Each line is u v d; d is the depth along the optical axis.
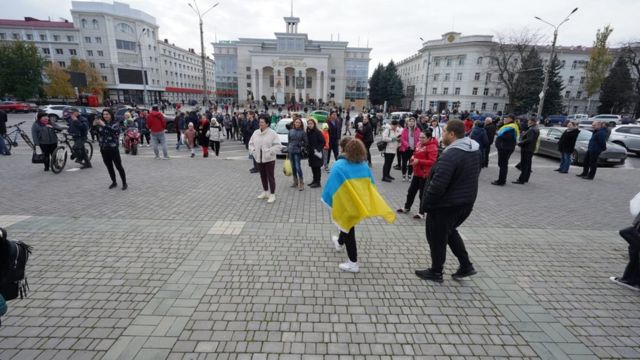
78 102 42.62
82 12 60.97
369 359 2.45
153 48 72.81
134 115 19.34
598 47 47.09
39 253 3.98
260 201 6.44
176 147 14.78
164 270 3.64
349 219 3.53
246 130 13.88
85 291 3.21
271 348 2.52
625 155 11.87
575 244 4.70
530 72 44.09
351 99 85.81
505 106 55.53
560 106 46.75
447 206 3.23
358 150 3.53
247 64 83.12
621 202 7.01
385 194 7.33
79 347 2.48
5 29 61.47
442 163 3.14
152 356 2.40
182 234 4.65
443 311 3.05
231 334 2.66
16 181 7.58
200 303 3.06
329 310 3.01
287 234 4.75
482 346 2.62
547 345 2.64
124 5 64.25
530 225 5.45
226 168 9.81
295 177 7.75
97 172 8.81
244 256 4.02
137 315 2.87
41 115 8.33
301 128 7.31
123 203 6.07
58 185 7.31
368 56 86.25
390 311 3.03
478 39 58.81
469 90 60.59
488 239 4.80
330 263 3.91
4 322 2.74
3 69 39.78
